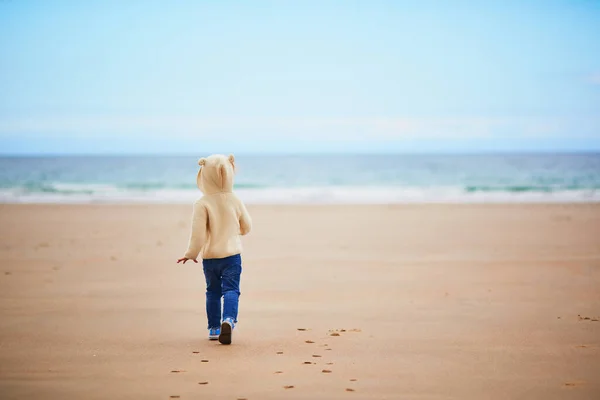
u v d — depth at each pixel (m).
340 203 25.75
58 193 32.72
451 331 6.11
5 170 69.94
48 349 5.38
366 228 16.62
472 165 75.81
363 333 6.03
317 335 5.95
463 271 10.09
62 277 9.51
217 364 4.89
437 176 54.16
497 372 4.69
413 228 16.58
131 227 17.00
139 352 5.29
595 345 5.54
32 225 17.45
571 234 15.08
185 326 6.39
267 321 6.61
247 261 11.21
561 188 35.72
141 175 60.31
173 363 4.93
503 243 13.57
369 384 4.38
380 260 11.29
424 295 8.13
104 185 39.19
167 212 21.59
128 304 7.55
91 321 6.59
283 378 4.51
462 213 20.81
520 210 21.80
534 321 6.57
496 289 8.55
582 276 9.57
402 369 4.76
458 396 4.13
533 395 4.16
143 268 10.43
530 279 9.34
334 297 8.00
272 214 20.73
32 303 7.57
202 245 5.72
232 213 5.86
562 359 5.06
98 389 4.25
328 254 12.08
